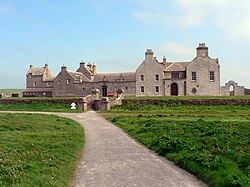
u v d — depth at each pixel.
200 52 81.44
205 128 22.66
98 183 10.86
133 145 18.83
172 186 10.47
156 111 47.88
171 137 18.78
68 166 13.12
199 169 11.98
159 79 84.25
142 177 11.62
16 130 23.12
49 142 18.02
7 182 10.19
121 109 51.94
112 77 96.12
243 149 15.09
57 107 56.19
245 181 9.96
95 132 25.16
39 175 10.99
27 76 115.44
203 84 80.88
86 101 54.19
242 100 51.66
